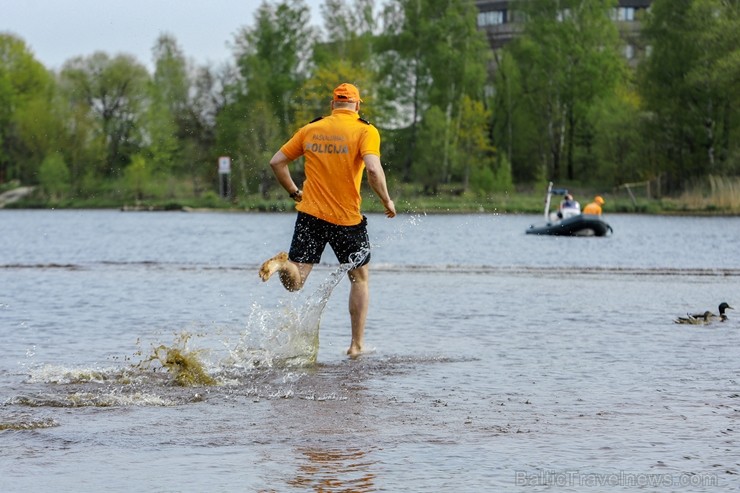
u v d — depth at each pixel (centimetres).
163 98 11756
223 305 2158
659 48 11269
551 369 1366
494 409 1105
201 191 11669
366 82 11819
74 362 1403
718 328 1822
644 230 6894
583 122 13588
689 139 11444
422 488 807
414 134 12925
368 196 9094
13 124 12662
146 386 1227
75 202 11962
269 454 909
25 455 902
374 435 982
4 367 1360
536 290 2525
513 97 14100
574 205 6488
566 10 13425
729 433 995
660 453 920
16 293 2383
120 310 2055
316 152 1529
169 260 3862
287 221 8219
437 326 1831
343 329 1792
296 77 12244
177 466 867
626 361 1440
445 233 6362
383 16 12850
